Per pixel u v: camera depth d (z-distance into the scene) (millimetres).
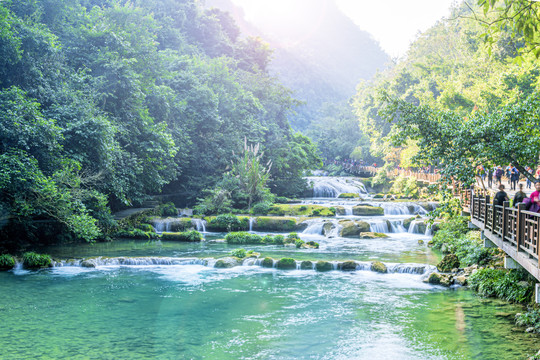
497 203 15070
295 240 26156
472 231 22078
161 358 10023
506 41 40875
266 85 62031
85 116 24016
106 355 10164
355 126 102875
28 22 24453
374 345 10828
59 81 25422
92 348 10570
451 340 11062
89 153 24328
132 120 29547
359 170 77875
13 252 21609
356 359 9992
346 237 29562
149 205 35344
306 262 19766
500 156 15062
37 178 19484
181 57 47125
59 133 21359
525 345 10625
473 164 15656
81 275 18219
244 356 10180
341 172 81125
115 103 28938
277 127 56156
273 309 13852
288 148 52156
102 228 26703
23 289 15891
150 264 20344
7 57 21391
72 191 22156
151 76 35469
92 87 27328
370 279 17906
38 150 21172
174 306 14117
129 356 10125
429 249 24500
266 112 57125
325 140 99938
